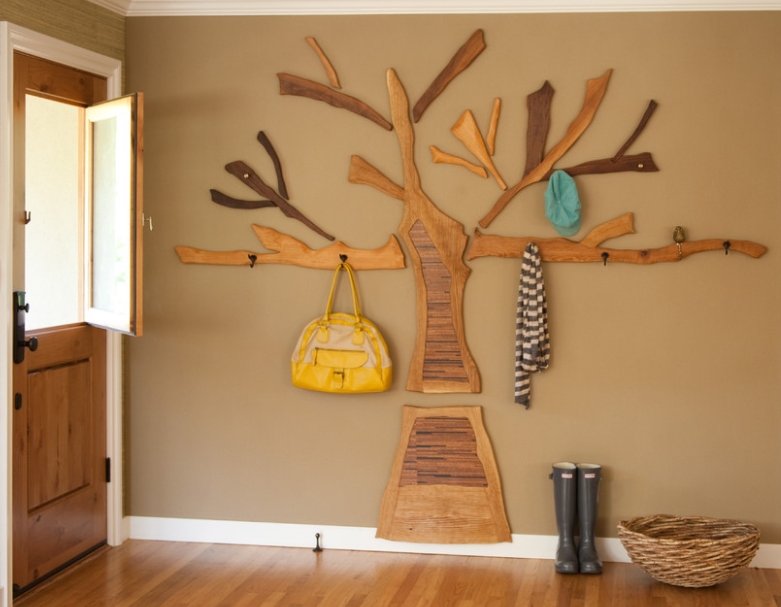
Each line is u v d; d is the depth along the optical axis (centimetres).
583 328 396
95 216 388
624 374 395
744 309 388
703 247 388
